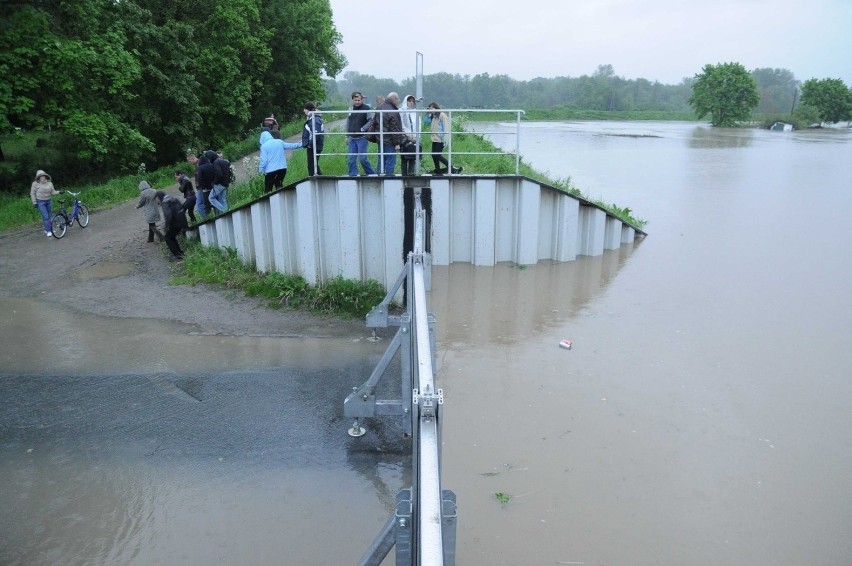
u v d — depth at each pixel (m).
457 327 9.70
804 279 11.86
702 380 7.97
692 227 15.85
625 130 68.31
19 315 10.52
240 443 6.66
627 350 8.87
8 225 16.81
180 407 7.42
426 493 2.32
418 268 5.32
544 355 8.74
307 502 5.72
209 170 13.26
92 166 28.05
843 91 91.31
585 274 12.10
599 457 6.34
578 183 23.14
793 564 4.95
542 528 5.32
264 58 38.66
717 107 86.38
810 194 20.91
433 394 2.93
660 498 5.72
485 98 149.62
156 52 27.67
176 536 5.32
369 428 6.95
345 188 10.79
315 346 9.22
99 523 5.48
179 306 10.85
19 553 5.15
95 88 23.92
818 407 7.30
